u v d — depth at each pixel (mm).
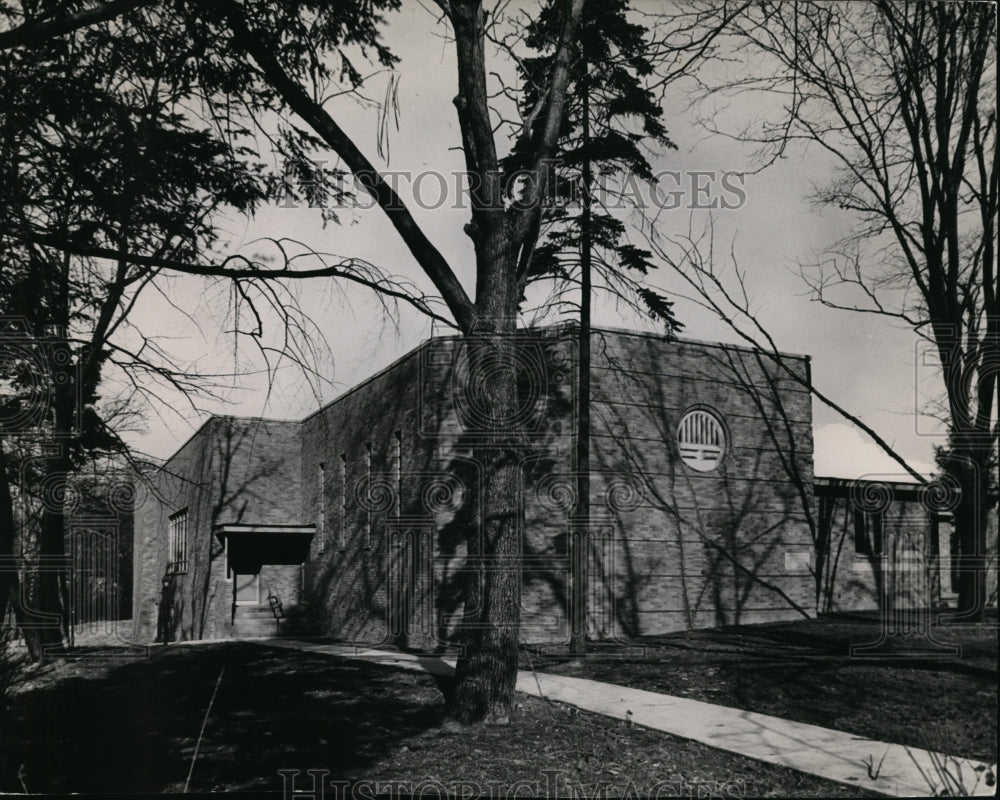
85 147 9359
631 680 11555
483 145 10195
